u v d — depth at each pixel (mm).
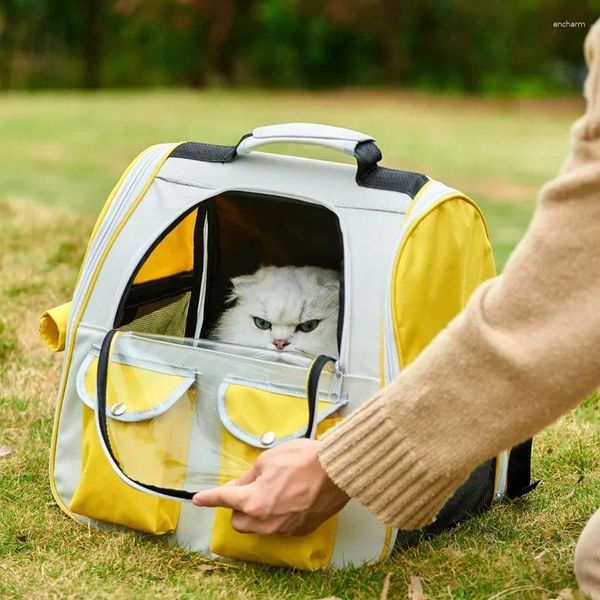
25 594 1830
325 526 1926
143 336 2113
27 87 20031
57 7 19578
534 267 1405
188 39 18953
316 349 2484
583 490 2334
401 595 1854
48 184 6793
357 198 2000
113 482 2041
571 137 1429
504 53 17750
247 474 1836
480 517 2197
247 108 12664
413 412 1522
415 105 14734
